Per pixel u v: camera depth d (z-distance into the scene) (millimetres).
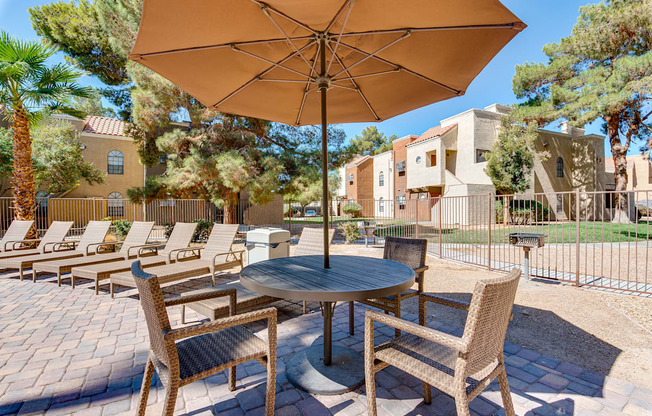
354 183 29266
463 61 2619
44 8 12938
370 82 3174
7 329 3406
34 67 7438
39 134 13711
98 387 2332
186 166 9859
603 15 12703
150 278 1550
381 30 2379
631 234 12281
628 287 5160
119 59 12672
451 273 6383
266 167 10570
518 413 1993
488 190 17312
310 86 3264
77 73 8078
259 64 2869
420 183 20922
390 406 2109
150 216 15500
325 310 2557
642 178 28109
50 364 2668
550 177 19062
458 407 1475
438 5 1965
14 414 2012
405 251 3439
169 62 2533
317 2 2010
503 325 1690
